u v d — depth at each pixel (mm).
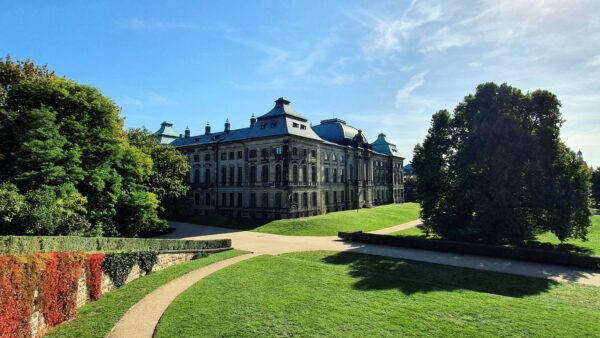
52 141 27781
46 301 15727
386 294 20172
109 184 35469
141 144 52406
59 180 27953
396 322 15797
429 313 16938
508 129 36156
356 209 79375
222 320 16219
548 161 36156
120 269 22578
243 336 14484
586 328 15164
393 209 83312
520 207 37094
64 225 26328
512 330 14938
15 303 13750
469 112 41938
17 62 34688
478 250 34625
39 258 15625
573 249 36656
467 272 27938
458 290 21797
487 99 40312
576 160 38188
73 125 31031
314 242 42812
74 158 29281
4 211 21906
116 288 22234
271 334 14625
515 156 36000
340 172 77625
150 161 43469
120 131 39000
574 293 22875
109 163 35188
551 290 23500
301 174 63000
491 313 16984
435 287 22141
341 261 31984
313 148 67125
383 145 107625
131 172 39812
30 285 14656
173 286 22672
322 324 15586
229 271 26156
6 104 30688
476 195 38625
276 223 55625
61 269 16875
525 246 36812
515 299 19531
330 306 17953
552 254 30750
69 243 19750
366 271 27297
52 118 28656
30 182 26312
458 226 40781
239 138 67812
